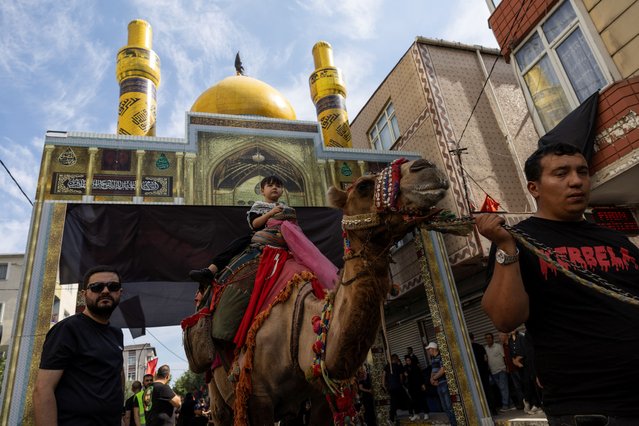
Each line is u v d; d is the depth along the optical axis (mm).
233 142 9805
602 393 1594
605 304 1681
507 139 12289
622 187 7426
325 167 10359
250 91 13008
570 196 1967
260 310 2945
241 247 3781
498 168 11898
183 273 8094
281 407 2906
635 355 1558
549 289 1803
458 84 12773
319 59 15125
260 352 2771
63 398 2629
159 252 8102
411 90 13250
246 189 9477
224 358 3115
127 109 11242
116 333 3160
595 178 7109
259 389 2758
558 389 1721
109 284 3074
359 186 2260
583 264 1803
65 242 7668
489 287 1826
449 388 8742
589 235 1937
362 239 2182
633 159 6555
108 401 2760
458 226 1932
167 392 7527
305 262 3025
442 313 9234
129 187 8539
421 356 15117
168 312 8008
